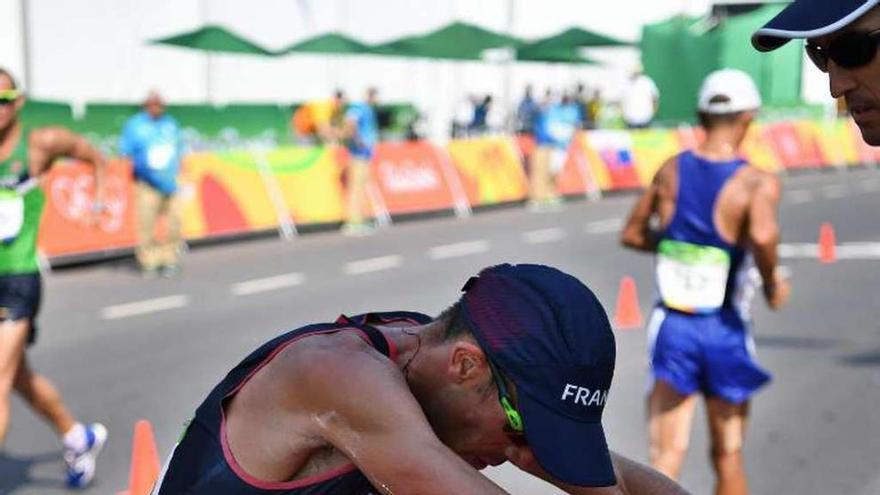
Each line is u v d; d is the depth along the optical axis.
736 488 3.58
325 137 12.98
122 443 4.80
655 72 20.55
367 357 1.38
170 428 5.00
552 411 1.33
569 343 1.33
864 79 1.11
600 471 1.34
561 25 25.05
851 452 4.71
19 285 3.95
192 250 10.26
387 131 19.22
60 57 16.02
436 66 22.55
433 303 7.87
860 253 10.43
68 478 4.33
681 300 3.55
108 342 6.64
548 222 12.66
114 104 12.62
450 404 1.40
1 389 3.90
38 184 4.05
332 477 1.40
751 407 5.36
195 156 10.59
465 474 1.28
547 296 1.36
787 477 4.41
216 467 1.45
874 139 1.16
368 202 12.23
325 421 1.36
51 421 4.23
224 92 18.72
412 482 1.29
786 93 16.86
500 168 14.16
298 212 11.45
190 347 6.52
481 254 10.19
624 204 14.70
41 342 6.63
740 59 17.64
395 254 10.14
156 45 15.99
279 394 1.41
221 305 7.77
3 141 3.99
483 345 1.36
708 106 3.56
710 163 3.53
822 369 6.09
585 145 15.66
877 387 5.73
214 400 1.49
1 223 3.90
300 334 1.50
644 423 5.10
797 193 16.16
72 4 16.11
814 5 1.12
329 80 20.67
